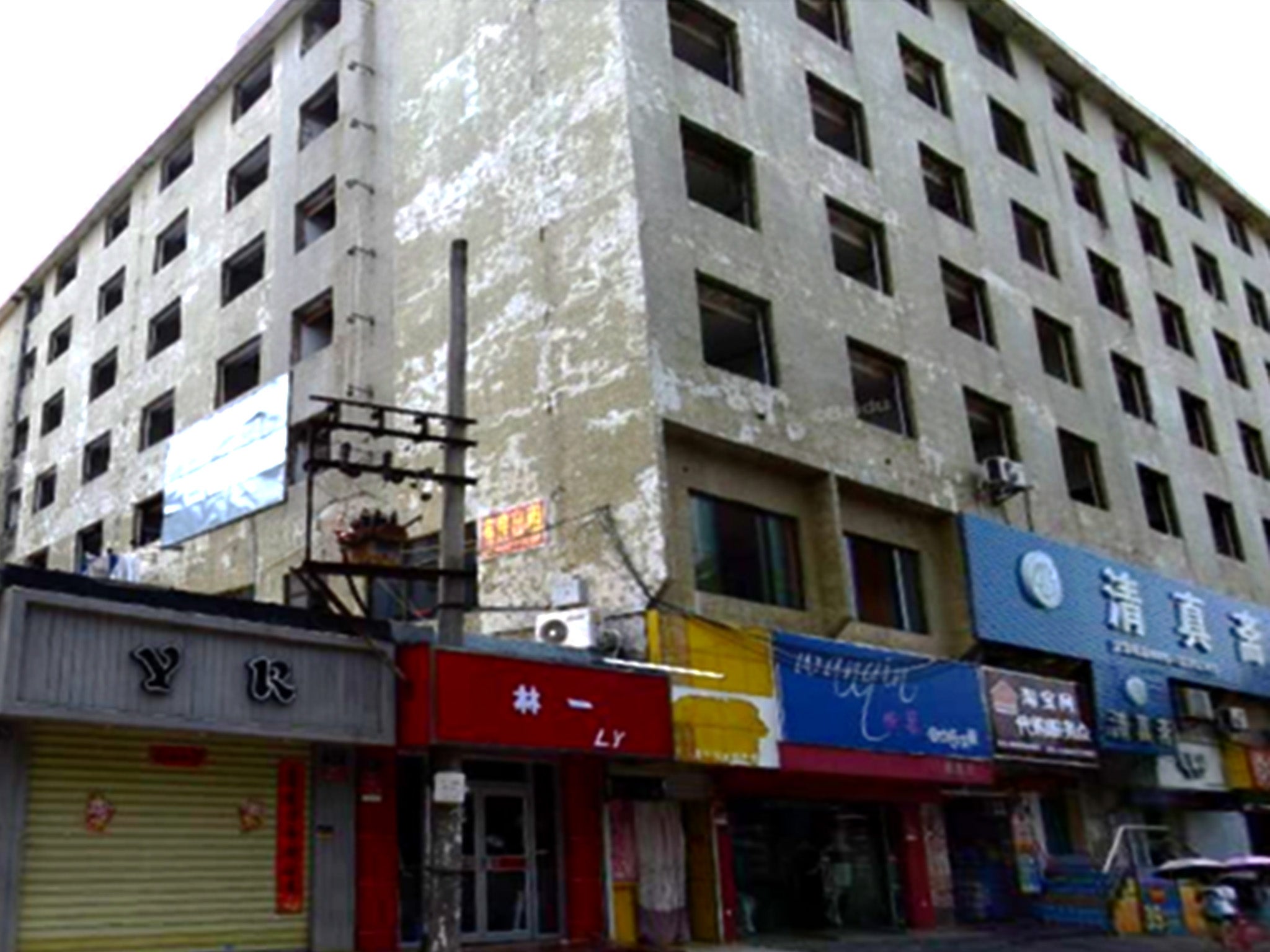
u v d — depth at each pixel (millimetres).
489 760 14008
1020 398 23875
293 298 24516
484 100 20781
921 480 20328
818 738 15906
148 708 10609
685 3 20031
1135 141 33625
